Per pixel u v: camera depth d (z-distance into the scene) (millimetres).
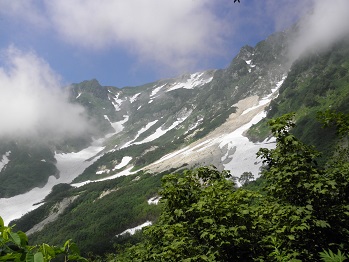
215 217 8461
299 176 9805
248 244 8367
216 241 8180
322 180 9570
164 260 8734
